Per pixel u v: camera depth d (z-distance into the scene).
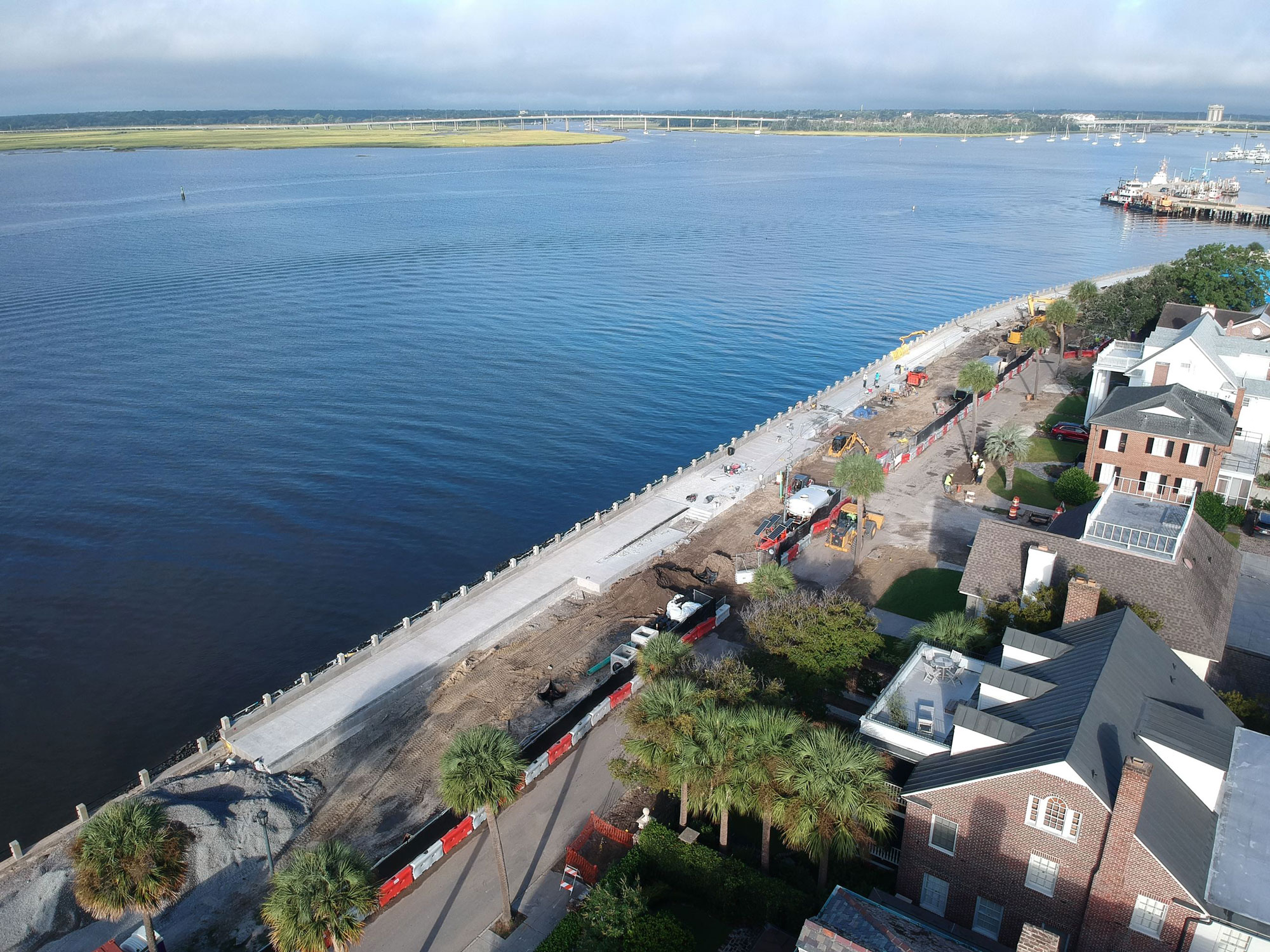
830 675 46.47
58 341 143.50
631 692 53.81
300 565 79.75
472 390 125.25
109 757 56.94
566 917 36.78
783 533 72.38
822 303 177.12
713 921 37.62
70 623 71.19
